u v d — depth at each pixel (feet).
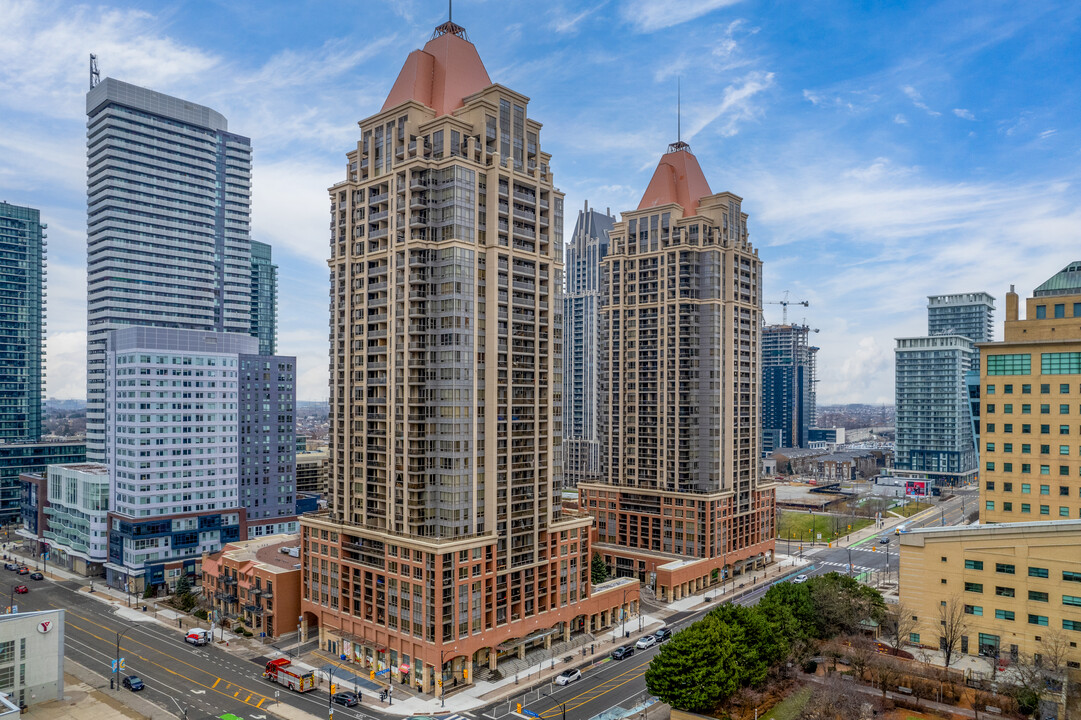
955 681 388.78
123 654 477.77
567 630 497.46
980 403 481.87
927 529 444.14
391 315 458.09
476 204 454.40
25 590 630.74
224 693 413.59
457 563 421.18
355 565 467.52
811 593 466.70
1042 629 403.95
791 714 355.77
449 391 436.35
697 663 355.56
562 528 491.31
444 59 495.00
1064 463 449.48
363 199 488.44
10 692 386.93
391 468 452.76
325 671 447.83
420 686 419.95
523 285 478.18
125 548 648.79
